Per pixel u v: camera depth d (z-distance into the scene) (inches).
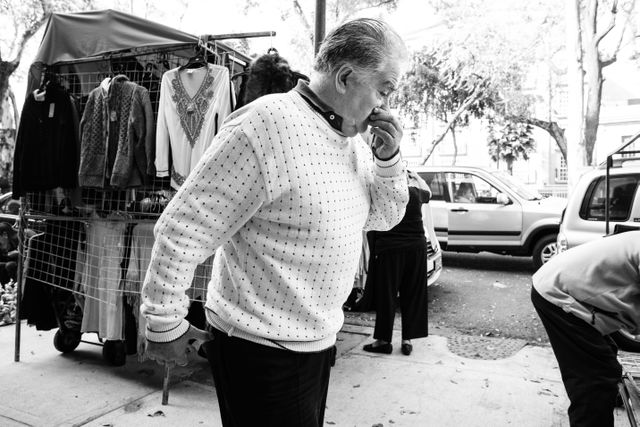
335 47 53.1
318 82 54.7
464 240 335.9
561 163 1099.9
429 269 234.5
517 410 127.7
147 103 139.9
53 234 156.5
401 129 59.4
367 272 176.1
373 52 52.1
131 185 140.3
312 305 53.7
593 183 228.5
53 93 148.5
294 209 51.2
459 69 721.6
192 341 52.5
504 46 672.4
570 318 96.3
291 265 52.3
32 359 159.2
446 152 1114.7
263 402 53.7
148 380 143.6
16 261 234.7
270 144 50.1
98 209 150.2
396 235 169.3
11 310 202.7
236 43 556.1
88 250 149.1
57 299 159.2
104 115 141.4
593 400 93.4
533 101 764.0
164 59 151.3
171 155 139.3
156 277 49.6
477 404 131.3
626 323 95.3
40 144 147.7
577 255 99.0
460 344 185.8
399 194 63.6
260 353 52.7
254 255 52.7
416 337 172.7
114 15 143.7
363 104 54.7
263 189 50.6
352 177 57.5
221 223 50.7
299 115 52.3
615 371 94.4
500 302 255.3
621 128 1065.5
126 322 145.9
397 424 120.4
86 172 143.3
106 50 144.5
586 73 690.8
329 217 52.6
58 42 149.9
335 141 54.9
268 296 52.4
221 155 50.2
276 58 121.8
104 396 132.1
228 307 53.6
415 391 139.9
